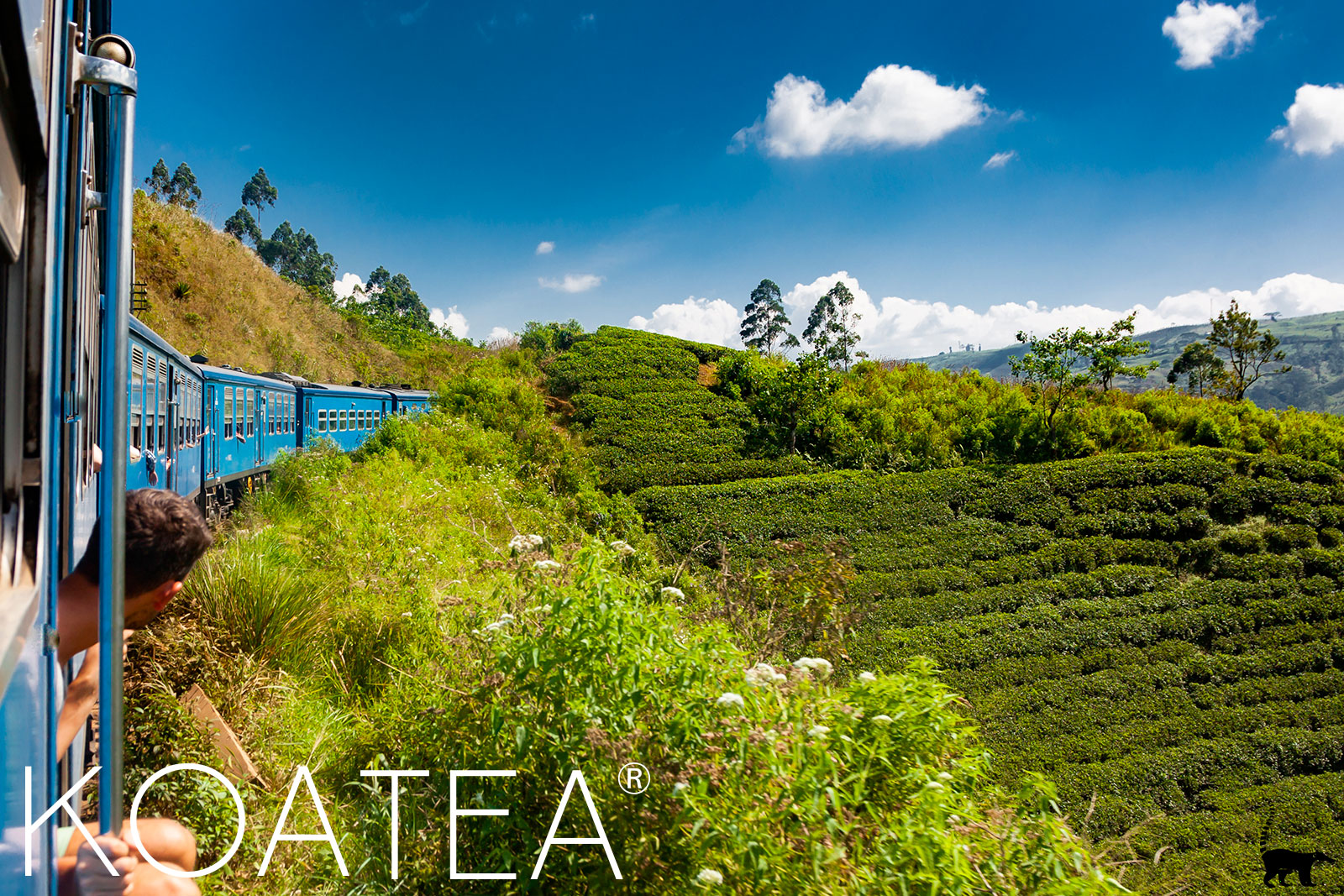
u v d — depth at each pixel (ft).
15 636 3.20
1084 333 74.28
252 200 331.16
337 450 48.21
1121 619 48.16
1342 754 40.40
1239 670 45.55
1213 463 68.39
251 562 18.71
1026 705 39.55
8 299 4.14
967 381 99.30
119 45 4.97
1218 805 36.11
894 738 10.04
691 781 8.86
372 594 20.77
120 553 4.50
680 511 54.85
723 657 10.77
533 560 14.51
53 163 4.37
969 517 59.11
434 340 183.11
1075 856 9.51
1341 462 76.28
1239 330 143.33
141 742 11.65
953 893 8.27
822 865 8.27
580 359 96.94
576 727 9.51
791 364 79.25
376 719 14.90
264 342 112.16
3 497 4.17
